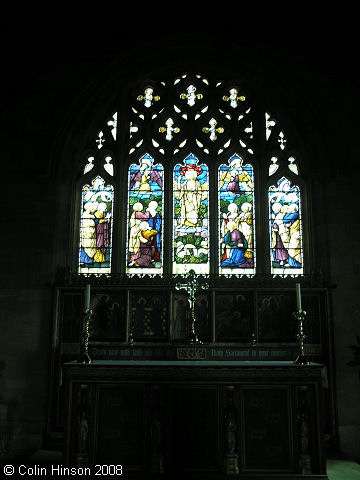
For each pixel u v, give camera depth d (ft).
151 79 44.19
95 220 41.70
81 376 29.09
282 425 28.53
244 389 28.99
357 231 39.58
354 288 38.63
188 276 35.53
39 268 38.91
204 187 42.39
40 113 41.68
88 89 42.50
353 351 37.50
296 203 42.14
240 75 43.50
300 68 42.52
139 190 42.45
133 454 28.32
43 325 37.96
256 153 42.91
